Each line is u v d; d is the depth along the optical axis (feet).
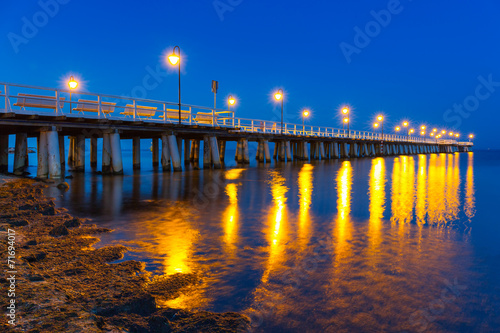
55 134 49.14
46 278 12.87
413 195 40.37
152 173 65.00
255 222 24.70
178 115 75.36
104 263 15.30
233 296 12.30
